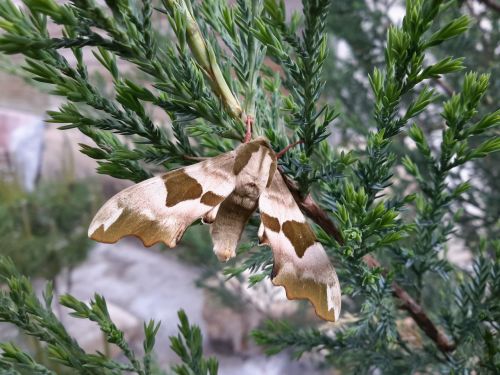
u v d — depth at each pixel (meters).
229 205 0.08
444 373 0.10
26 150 0.59
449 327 0.11
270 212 0.08
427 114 0.22
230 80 0.08
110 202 0.08
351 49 0.23
